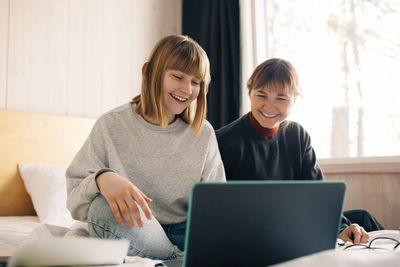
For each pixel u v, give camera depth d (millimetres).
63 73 2488
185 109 1341
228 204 626
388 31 2260
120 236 943
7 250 1377
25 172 2162
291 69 1498
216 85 2766
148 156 1261
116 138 1246
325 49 2473
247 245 656
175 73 1204
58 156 2346
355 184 2207
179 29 3125
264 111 1502
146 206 906
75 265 596
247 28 2727
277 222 674
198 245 623
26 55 2354
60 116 2383
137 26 2873
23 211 2197
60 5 2502
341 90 2393
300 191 687
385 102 2246
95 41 2645
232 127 1638
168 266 836
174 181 1275
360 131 2311
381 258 613
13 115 2217
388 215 2088
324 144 2428
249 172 1583
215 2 2818
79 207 1060
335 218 747
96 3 2668
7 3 2309
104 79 2668
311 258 590
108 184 945
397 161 2072
